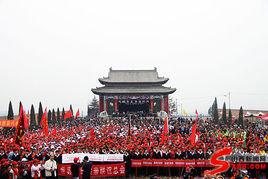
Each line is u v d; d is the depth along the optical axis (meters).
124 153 42.09
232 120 104.69
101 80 135.88
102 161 40.59
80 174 30.69
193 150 42.97
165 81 137.12
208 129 73.06
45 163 34.84
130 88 135.38
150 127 78.44
